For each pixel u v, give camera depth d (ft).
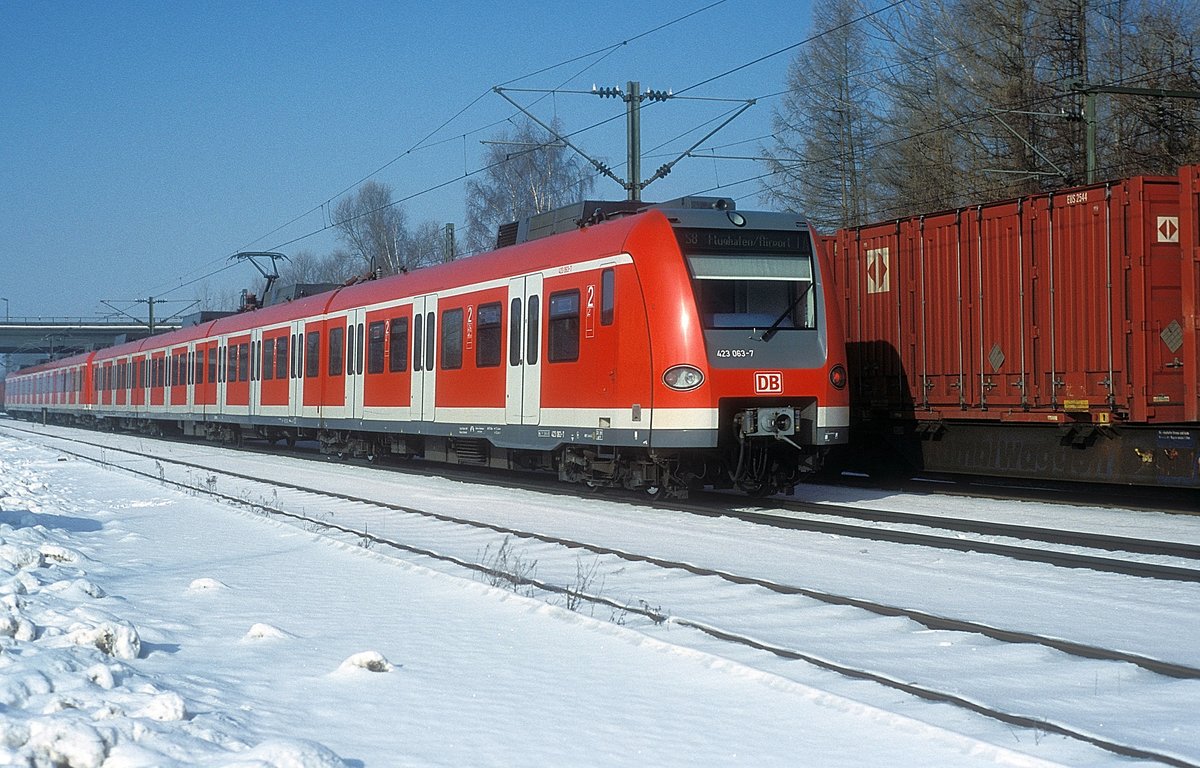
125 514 51.98
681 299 47.96
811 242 50.98
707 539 40.09
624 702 19.25
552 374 55.16
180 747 15.48
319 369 87.81
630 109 86.53
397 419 73.51
